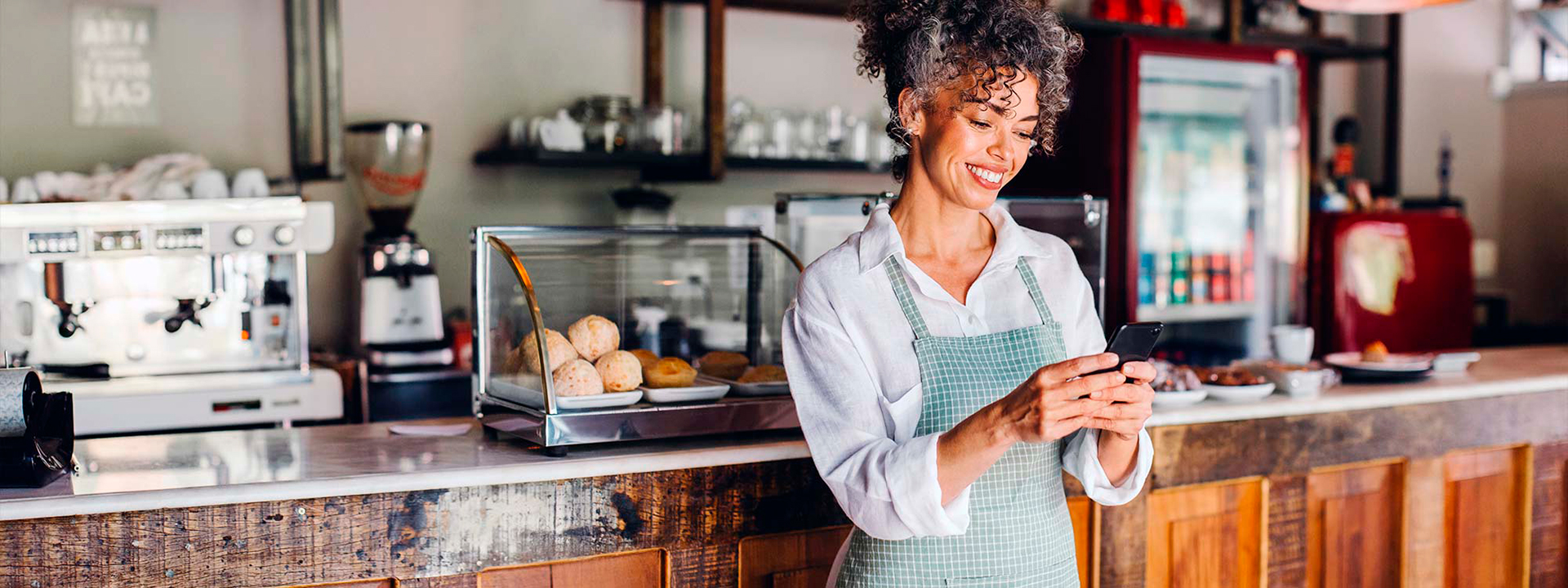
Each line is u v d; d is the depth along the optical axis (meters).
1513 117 5.77
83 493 1.74
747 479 2.11
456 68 4.19
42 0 3.74
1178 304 4.28
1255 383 2.60
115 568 1.75
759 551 2.15
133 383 3.17
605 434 2.04
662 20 4.39
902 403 1.63
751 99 4.61
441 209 4.19
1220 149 4.38
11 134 3.72
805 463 2.16
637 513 2.03
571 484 1.98
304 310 3.34
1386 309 4.39
